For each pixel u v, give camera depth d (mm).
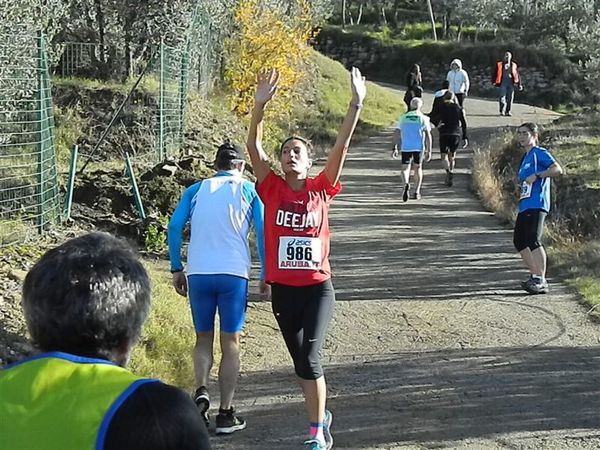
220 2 20641
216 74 20938
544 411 6137
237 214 5723
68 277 2225
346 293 9242
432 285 9625
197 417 2129
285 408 6227
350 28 48312
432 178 17594
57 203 10500
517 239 9422
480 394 6480
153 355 6703
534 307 8836
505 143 19672
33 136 10945
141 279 2316
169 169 12586
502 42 43125
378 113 29844
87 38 18531
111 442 2041
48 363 2186
